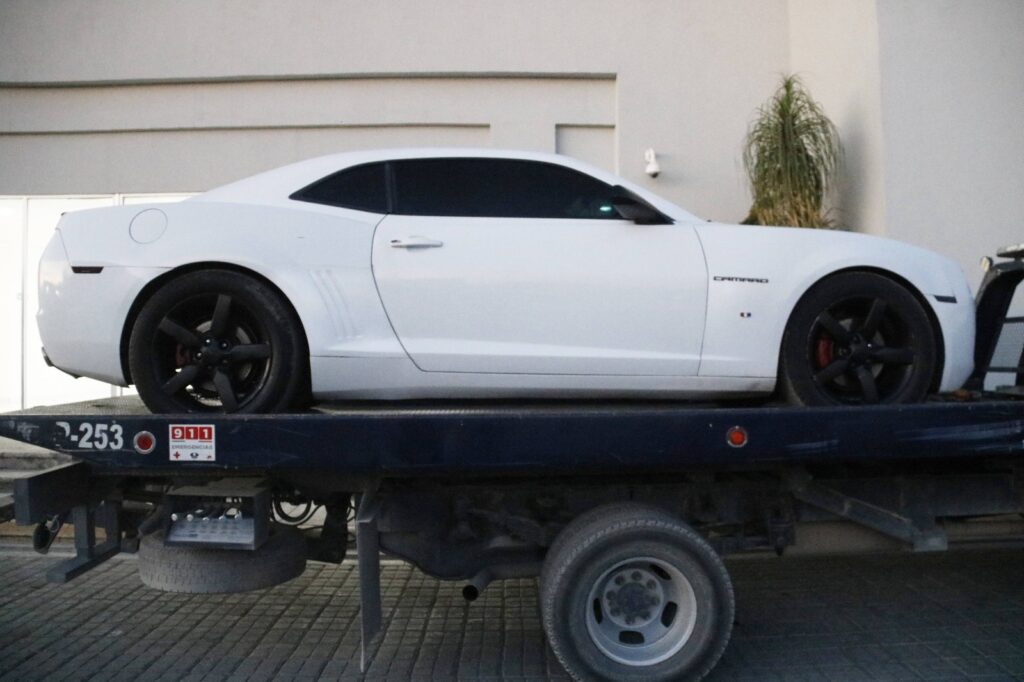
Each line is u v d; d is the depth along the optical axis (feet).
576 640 11.25
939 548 13.20
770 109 26.66
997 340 15.26
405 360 12.41
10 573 17.33
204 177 29.01
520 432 11.32
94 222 12.60
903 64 23.85
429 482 12.59
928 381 13.03
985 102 23.90
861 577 16.94
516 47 28.35
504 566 12.78
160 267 12.21
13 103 28.94
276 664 12.93
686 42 28.35
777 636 13.91
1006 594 15.79
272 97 28.73
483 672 12.62
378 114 28.73
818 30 26.99
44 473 11.43
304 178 13.20
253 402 12.28
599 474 12.57
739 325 12.78
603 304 12.67
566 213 13.23
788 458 11.56
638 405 13.66
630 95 28.37
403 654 13.29
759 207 25.67
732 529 13.26
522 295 12.60
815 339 13.28
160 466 11.28
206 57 28.37
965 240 23.88
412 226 12.85
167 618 14.88
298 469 11.38
